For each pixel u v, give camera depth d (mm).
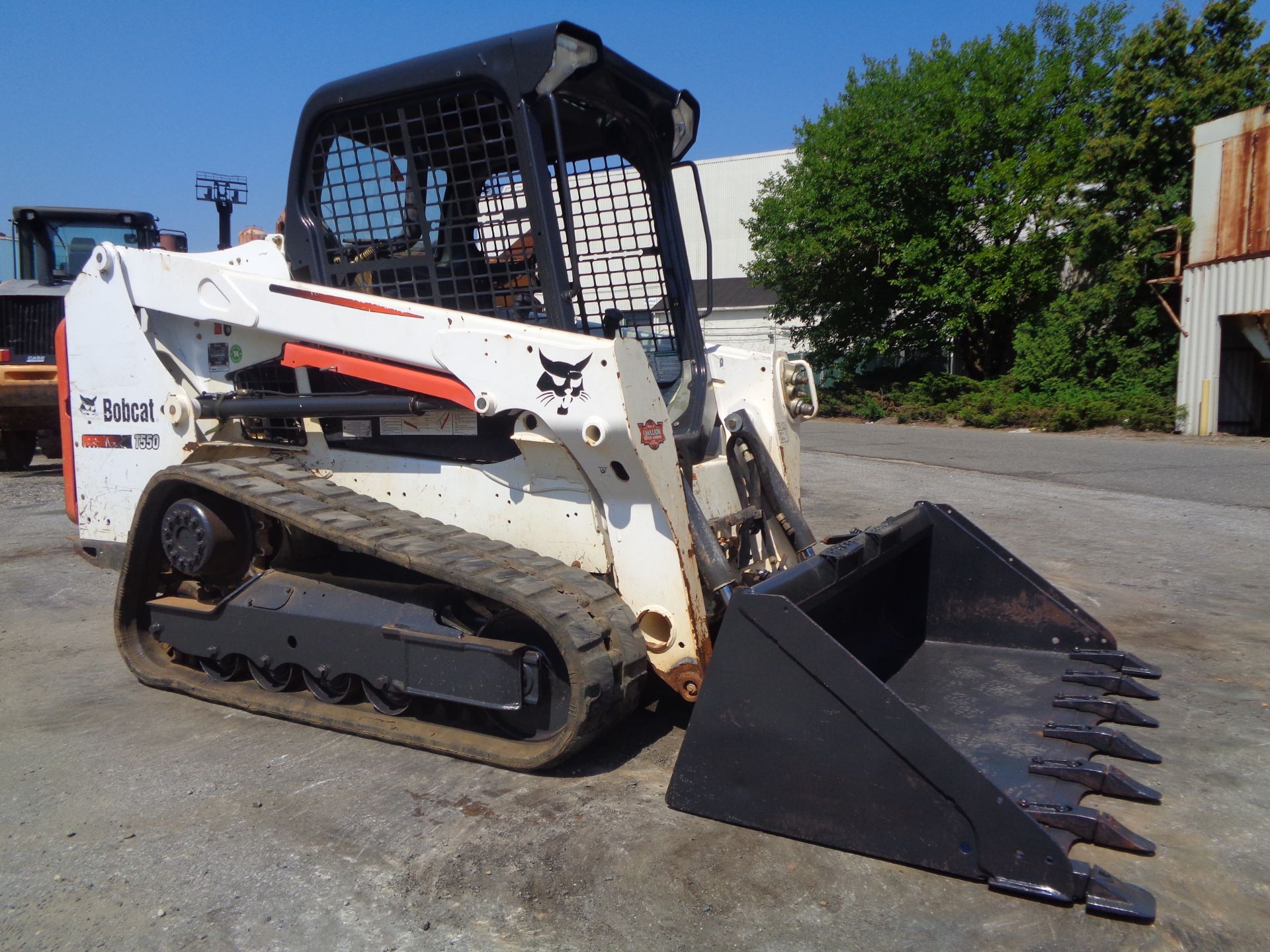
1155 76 19219
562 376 3422
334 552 4414
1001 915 2627
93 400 4727
